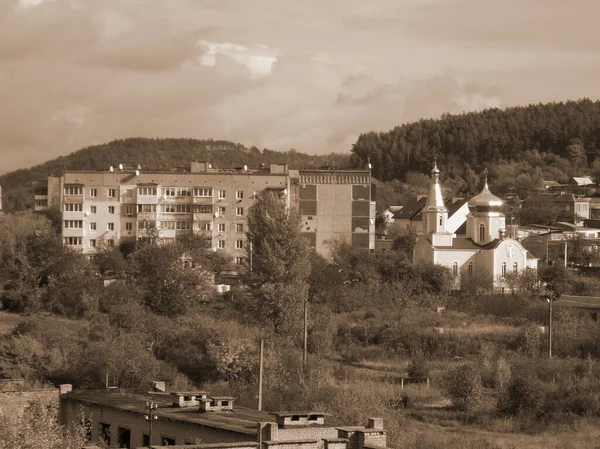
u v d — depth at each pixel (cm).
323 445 6825
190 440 7812
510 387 14338
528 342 18000
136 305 19212
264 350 15938
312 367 16038
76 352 15525
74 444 7012
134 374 14450
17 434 6906
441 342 18500
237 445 6506
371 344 19050
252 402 12781
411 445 11288
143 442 8350
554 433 13188
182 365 16138
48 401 9431
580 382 15025
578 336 18362
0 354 15712
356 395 12169
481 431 13200
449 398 14812
